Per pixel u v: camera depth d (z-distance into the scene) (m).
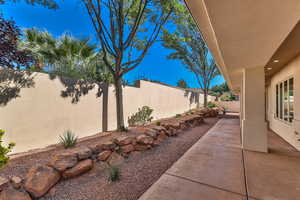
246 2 1.57
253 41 2.52
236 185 2.33
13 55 3.23
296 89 4.28
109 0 4.70
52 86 4.14
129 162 3.18
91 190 2.15
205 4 1.62
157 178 2.54
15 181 1.95
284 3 1.56
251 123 4.12
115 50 5.04
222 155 3.65
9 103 3.33
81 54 6.18
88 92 5.12
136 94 7.39
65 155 2.52
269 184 2.36
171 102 11.02
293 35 2.84
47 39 5.61
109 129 5.85
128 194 2.08
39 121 3.83
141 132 4.76
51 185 2.12
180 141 4.89
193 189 2.21
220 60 4.04
